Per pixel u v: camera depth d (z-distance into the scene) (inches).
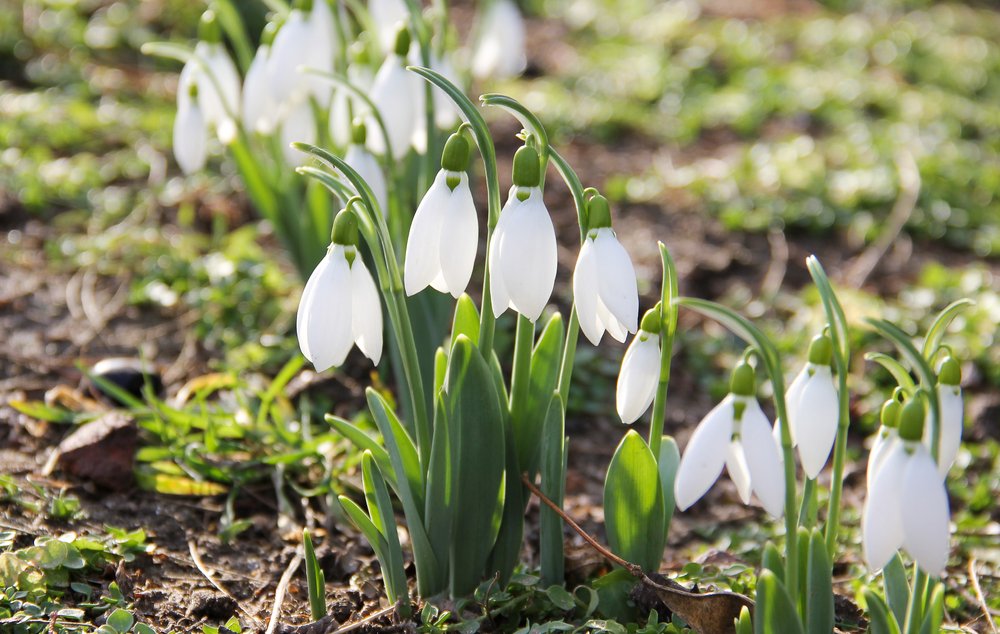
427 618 23.1
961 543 26.4
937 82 63.4
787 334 33.9
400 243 25.4
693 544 26.5
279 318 30.5
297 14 26.7
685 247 39.3
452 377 22.6
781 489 20.9
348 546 25.2
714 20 71.1
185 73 27.7
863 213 42.9
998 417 29.3
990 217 44.1
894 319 34.1
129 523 25.1
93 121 42.7
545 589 23.7
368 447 23.2
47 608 23.2
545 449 23.1
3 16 50.5
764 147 49.1
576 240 38.9
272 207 29.1
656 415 22.6
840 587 25.3
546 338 23.2
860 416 29.5
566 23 68.7
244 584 24.4
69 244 33.5
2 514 24.7
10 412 27.0
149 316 30.7
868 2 80.0
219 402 27.8
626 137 50.9
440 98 27.1
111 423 25.9
